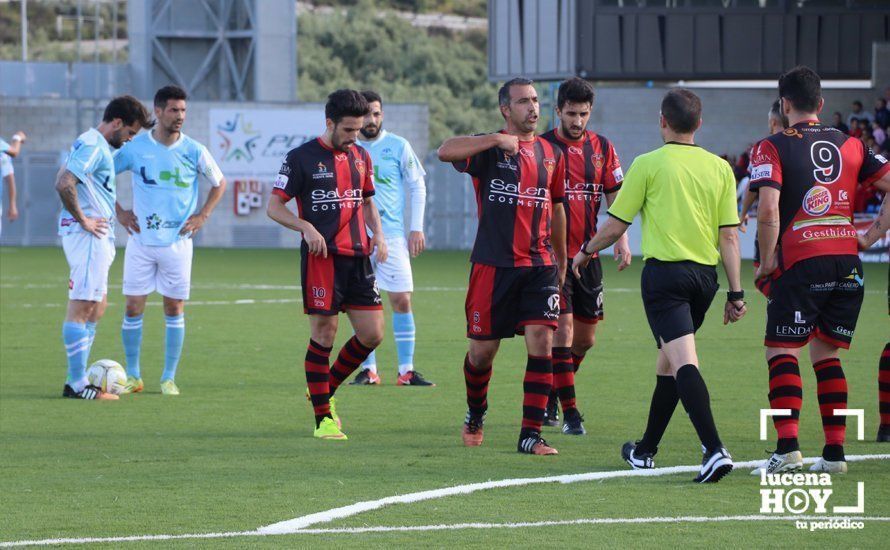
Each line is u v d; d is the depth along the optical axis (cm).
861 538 1678
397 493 1958
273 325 4903
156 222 3141
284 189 2497
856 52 11006
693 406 2009
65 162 3044
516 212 2328
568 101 2633
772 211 2078
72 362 3097
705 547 1630
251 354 4016
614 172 2681
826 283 2103
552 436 2559
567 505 1870
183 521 1773
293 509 1847
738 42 10944
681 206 2064
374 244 2612
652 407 2144
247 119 12150
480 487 1997
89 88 14525
